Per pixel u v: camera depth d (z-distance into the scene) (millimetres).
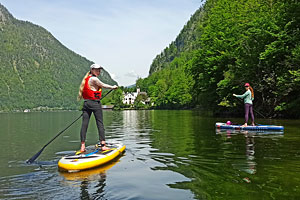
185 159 5309
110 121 20047
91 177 4145
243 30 22031
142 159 5418
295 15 17328
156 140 8234
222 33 23469
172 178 4000
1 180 4020
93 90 5836
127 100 136750
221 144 7168
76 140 8953
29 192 3439
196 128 12125
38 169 4746
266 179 3850
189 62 33594
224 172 4270
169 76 108000
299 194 3205
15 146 7688
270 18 19594
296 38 16906
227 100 22062
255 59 19531
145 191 3436
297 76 16000
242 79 20062
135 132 10977
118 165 4934
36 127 15789
